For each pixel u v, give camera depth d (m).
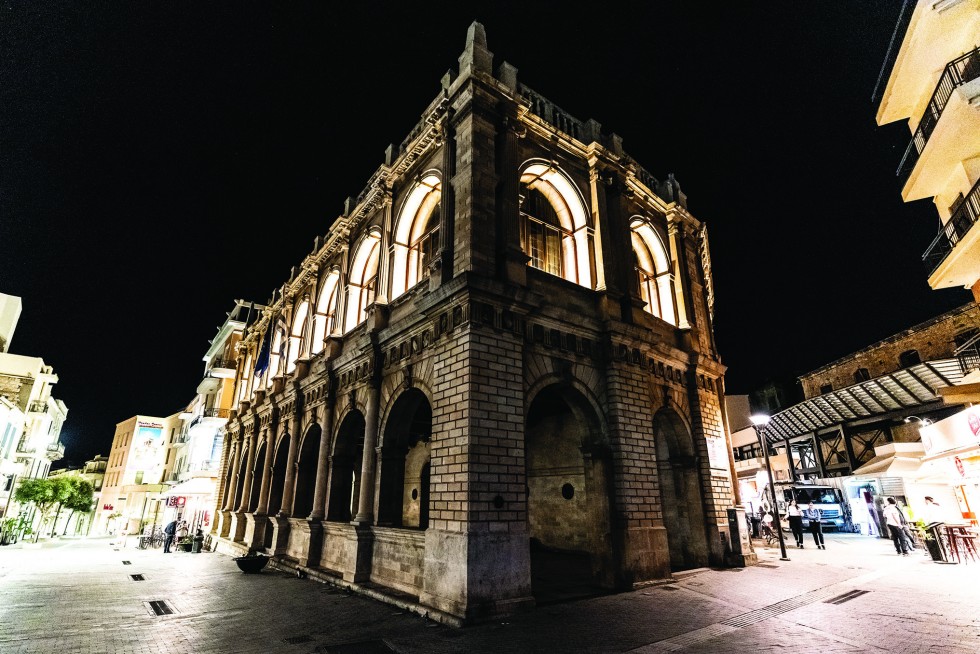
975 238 13.95
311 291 25.88
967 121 13.59
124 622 10.91
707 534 17.44
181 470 49.25
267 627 10.52
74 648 8.99
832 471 37.47
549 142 17.09
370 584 14.38
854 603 11.27
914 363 31.50
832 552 20.55
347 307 21.16
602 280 16.66
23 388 49.03
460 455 11.70
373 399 16.36
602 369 15.76
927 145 14.85
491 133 15.08
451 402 12.50
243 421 31.55
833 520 30.30
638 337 16.52
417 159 17.89
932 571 14.70
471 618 10.29
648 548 14.16
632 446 15.09
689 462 18.14
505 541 11.38
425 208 18.56
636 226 20.00
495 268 13.81
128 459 64.31
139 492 61.09
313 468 22.03
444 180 15.20
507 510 11.68
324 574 16.42
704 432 18.66
